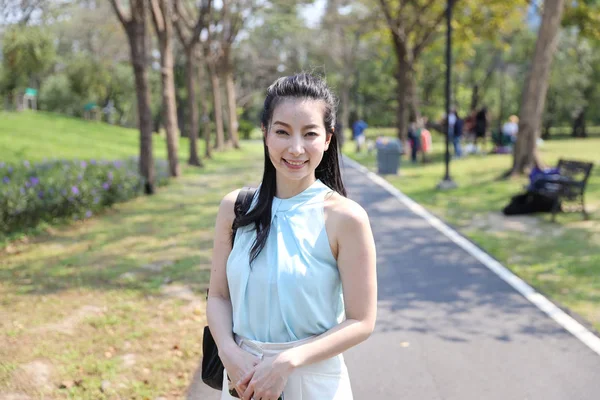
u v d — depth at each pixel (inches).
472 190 547.2
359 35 1270.9
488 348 183.9
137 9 514.3
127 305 213.5
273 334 72.8
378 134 2031.3
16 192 338.3
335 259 73.1
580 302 228.4
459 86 1806.1
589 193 493.4
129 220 396.5
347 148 1282.0
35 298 220.5
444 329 200.8
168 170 653.9
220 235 79.0
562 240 336.8
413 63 1001.5
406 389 157.0
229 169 792.3
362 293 71.8
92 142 976.9
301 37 1611.7
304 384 72.4
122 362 165.2
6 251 301.9
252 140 1983.3
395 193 543.5
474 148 989.8
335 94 78.2
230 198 78.7
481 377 163.9
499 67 1828.2
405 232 365.7
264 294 72.4
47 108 1747.0
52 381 152.3
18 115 1165.7
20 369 156.9
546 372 166.9
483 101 1913.1
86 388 149.4
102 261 281.6
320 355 69.6
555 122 1866.4
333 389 73.9
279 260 71.8
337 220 72.3
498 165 757.3
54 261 280.5
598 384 159.5
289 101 72.4
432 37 1077.8
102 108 1921.8
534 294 237.9
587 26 870.4
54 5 463.8
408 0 936.3
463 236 351.9
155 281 245.6
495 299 232.7
